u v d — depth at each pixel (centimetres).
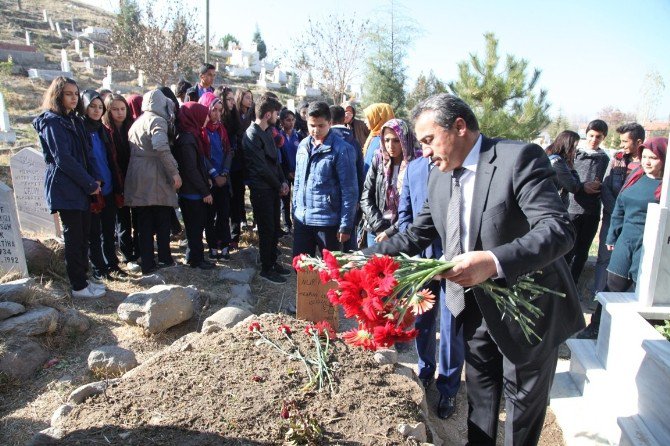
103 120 501
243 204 707
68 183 410
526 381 228
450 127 206
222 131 582
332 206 445
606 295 339
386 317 192
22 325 358
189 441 226
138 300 404
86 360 358
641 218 398
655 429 265
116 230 587
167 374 279
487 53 1297
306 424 233
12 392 320
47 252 488
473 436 259
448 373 332
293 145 724
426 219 257
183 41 1898
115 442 224
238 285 505
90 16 3856
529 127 1285
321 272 213
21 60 2300
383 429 244
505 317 219
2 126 1172
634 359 289
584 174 554
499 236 211
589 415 317
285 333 321
